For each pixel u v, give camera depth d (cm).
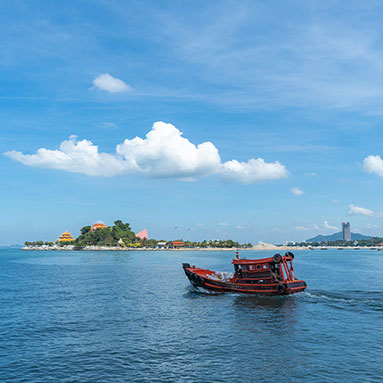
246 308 4072
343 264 13325
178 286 6119
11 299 4719
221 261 15075
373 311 3878
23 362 2334
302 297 4728
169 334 2986
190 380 2041
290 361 2331
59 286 6144
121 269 10275
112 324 3334
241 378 2067
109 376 2103
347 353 2484
